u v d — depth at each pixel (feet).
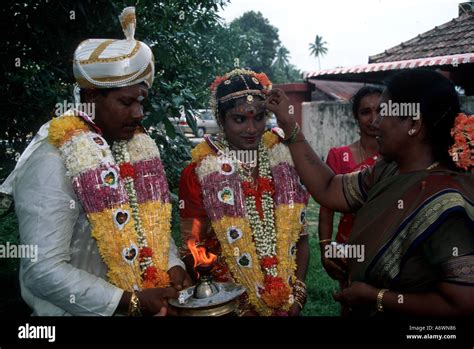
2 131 10.28
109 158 5.37
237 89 6.56
